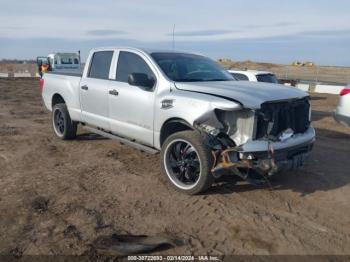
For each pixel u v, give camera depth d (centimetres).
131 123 611
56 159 677
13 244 383
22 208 465
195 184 505
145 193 524
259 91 506
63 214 453
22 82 2900
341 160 714
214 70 644
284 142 491
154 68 584
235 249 385
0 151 722
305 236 416
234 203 496
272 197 521
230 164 470
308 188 558
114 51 673
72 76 774
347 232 428
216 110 480
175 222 440
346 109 839
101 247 379
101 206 479
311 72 4547
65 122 794
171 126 554
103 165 646
